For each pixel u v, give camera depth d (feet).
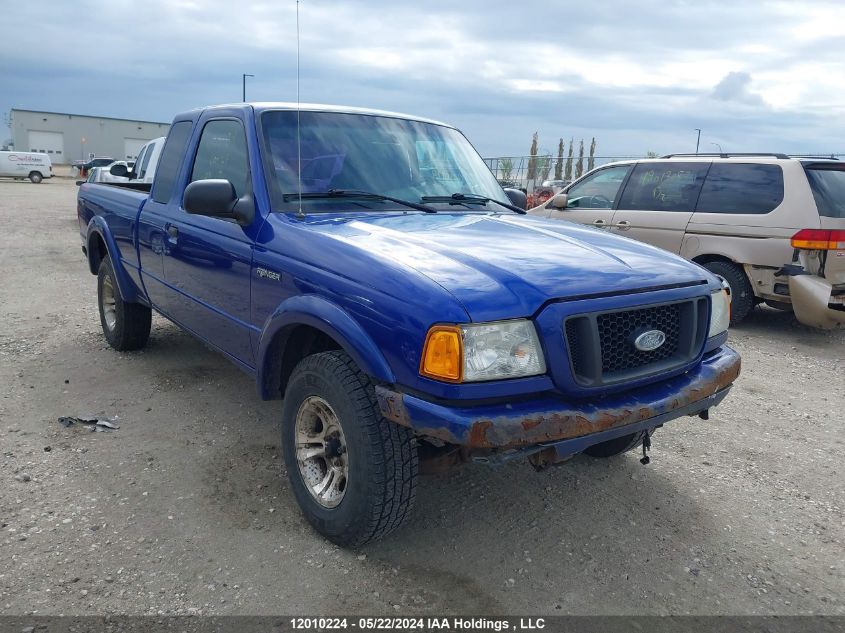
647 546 10.39
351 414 8.93
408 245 9.65
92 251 19.40
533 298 8.39
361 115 13.57
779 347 22.68
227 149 12.93
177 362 17.99
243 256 11.39
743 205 24.00
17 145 224.94
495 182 15.10
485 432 7.86
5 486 11.28
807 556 10.32
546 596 9.09
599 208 28.37
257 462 12.50
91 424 13.93
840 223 22.13
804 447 14.42
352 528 9.28
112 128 238.27
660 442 14.40
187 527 10.29
